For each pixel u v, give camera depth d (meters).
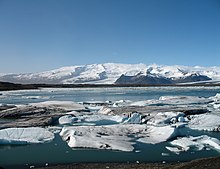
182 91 89.56
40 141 19.77
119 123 27.30
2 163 15.25
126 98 60.72
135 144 18.81
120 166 14.41
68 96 69.44
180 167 11.84
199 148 17.84
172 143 19.09
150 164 14.67
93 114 32.91
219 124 25.38
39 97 65.00
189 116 29.52
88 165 14.73
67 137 20.61
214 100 47.28
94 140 19.05
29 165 14.91
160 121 26.56
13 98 61.94
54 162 15.31
